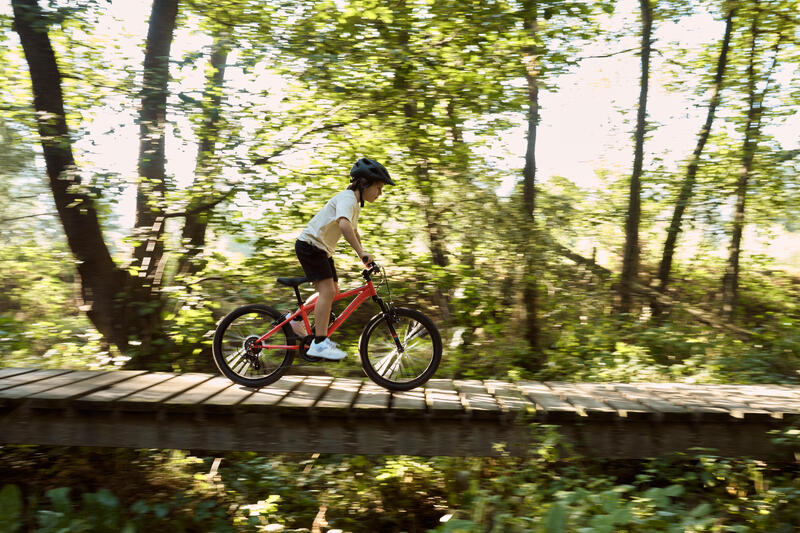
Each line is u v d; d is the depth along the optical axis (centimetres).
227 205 661
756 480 426
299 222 695
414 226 773
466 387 459
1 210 643
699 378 626
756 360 675
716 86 930
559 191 866
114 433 381
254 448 381
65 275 750
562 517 331
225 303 658
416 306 745
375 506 459
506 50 666
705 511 355
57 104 601
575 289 802
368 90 656
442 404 389
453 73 669
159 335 645
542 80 686
